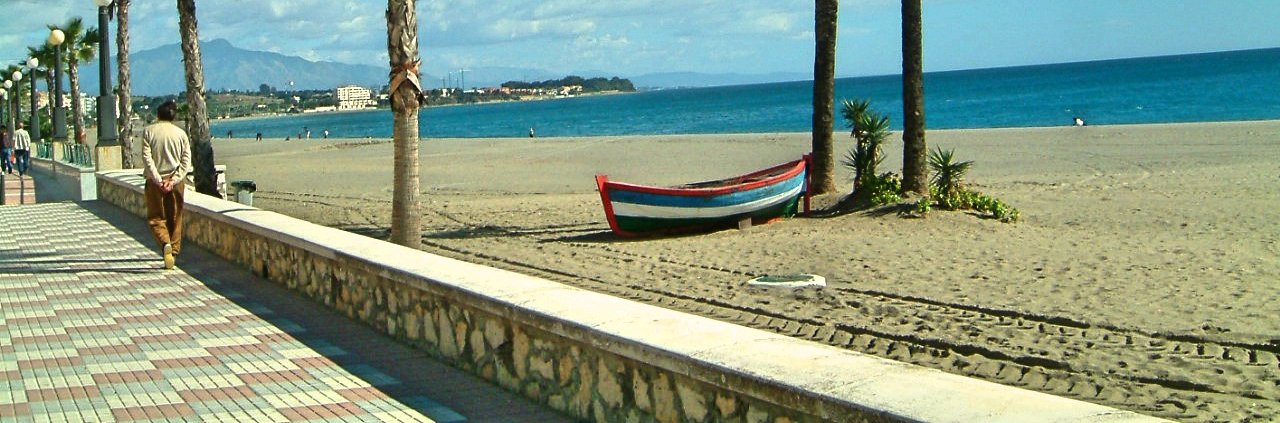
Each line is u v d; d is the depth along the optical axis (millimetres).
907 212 16609
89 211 19047
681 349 4809
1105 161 28000
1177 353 8344
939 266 12578
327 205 24016
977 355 8523
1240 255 12641
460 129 107812
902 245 14250
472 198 25312
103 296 9953
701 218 16109
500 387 6391
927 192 17422
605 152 41656
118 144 22406
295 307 9164
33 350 7676
